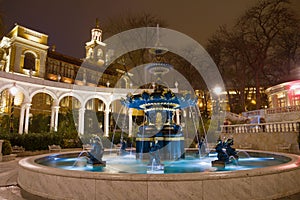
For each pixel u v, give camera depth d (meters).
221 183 4.33
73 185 4.66
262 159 8.95
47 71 38.97
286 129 15.77
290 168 5.08
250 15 33.19
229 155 7.47
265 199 4.61
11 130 24.53
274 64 36.00
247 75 37.31
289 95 27.17
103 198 4.38
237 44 33.97
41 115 31.58
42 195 5.08
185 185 4.22
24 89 21.59
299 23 31.50
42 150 17.39
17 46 34.69
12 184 6.27
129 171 6.52
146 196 4.22
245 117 27.98
